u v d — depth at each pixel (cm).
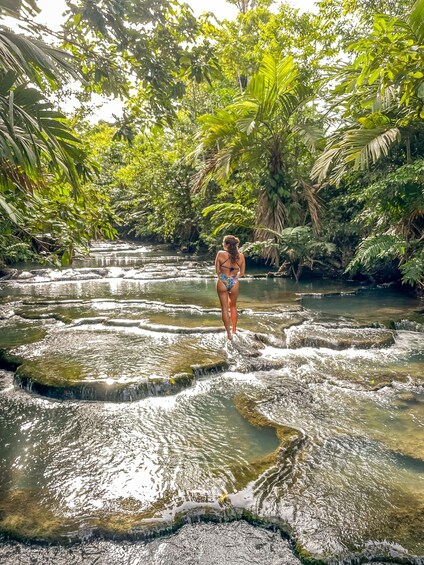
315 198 1348
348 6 1268
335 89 999
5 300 1040
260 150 1356
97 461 362
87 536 274
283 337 685
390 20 683
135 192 2661
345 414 443
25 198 527
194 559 257
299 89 1259
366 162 809
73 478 338
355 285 1234
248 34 1758
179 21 498
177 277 1442
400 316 827
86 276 1443
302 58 1544
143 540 273
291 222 1395
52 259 628
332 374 551
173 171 2138
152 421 436
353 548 258
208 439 398
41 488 325
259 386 520
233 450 377
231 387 518
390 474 336
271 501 304
